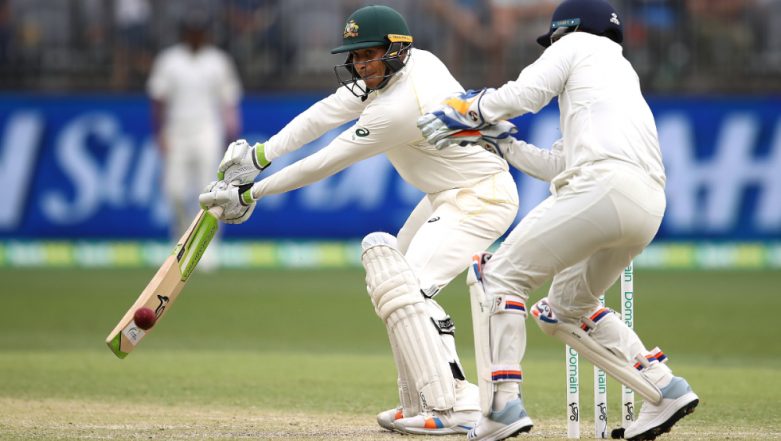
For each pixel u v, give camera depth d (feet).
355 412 62.39
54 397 66.59
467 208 54.70
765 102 143.43
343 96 56.54
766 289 129.39
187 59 138.51
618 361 49.60
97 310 114.01
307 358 86.22
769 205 144.25
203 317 110.73
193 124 138.82
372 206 148.25
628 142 45.09
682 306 116.67
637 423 50.06
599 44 46.68
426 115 46.29
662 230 147.23
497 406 46.68
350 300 123.03
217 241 150.41
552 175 48.08
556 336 50.52
